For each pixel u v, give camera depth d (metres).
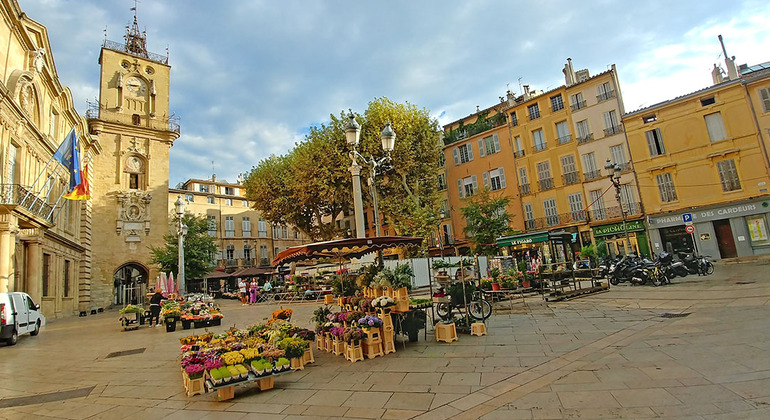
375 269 9.34
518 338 7.82
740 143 25.00
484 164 37.06
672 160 27.34
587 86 31.58
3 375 7.85
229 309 22.91
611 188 29.78
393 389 5.24
